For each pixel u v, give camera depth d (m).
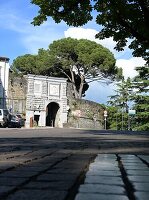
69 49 79.19
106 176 4.36
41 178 4.10
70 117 78.50
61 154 8.11
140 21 19.27
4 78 70.94
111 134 28.23
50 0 19.67
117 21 19.62
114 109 85.56
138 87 73.56
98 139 18.11
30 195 3.08
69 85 79.81
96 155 7.94
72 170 4.95
